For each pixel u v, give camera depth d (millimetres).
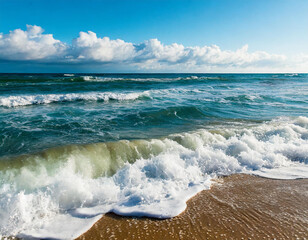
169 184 3986
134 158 5129
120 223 2982
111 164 4824
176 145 5668
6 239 2699
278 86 28516
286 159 5266
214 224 2938
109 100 13930
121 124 8188
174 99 14781
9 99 11844
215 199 3568
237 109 11727
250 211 3246
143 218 3078
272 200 3561
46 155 4609
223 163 4859
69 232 2805
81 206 3371
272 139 6441
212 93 18938
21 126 7488
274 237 2693
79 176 4262
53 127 7473
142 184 3973
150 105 12188
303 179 4348
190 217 3082
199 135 6270
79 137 6480
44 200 3381
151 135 6867
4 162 4211
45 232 2812
